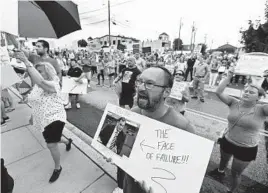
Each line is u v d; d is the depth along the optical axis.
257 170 2.35
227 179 2.15
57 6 1.69
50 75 1.79
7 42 1.64
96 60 9.42
